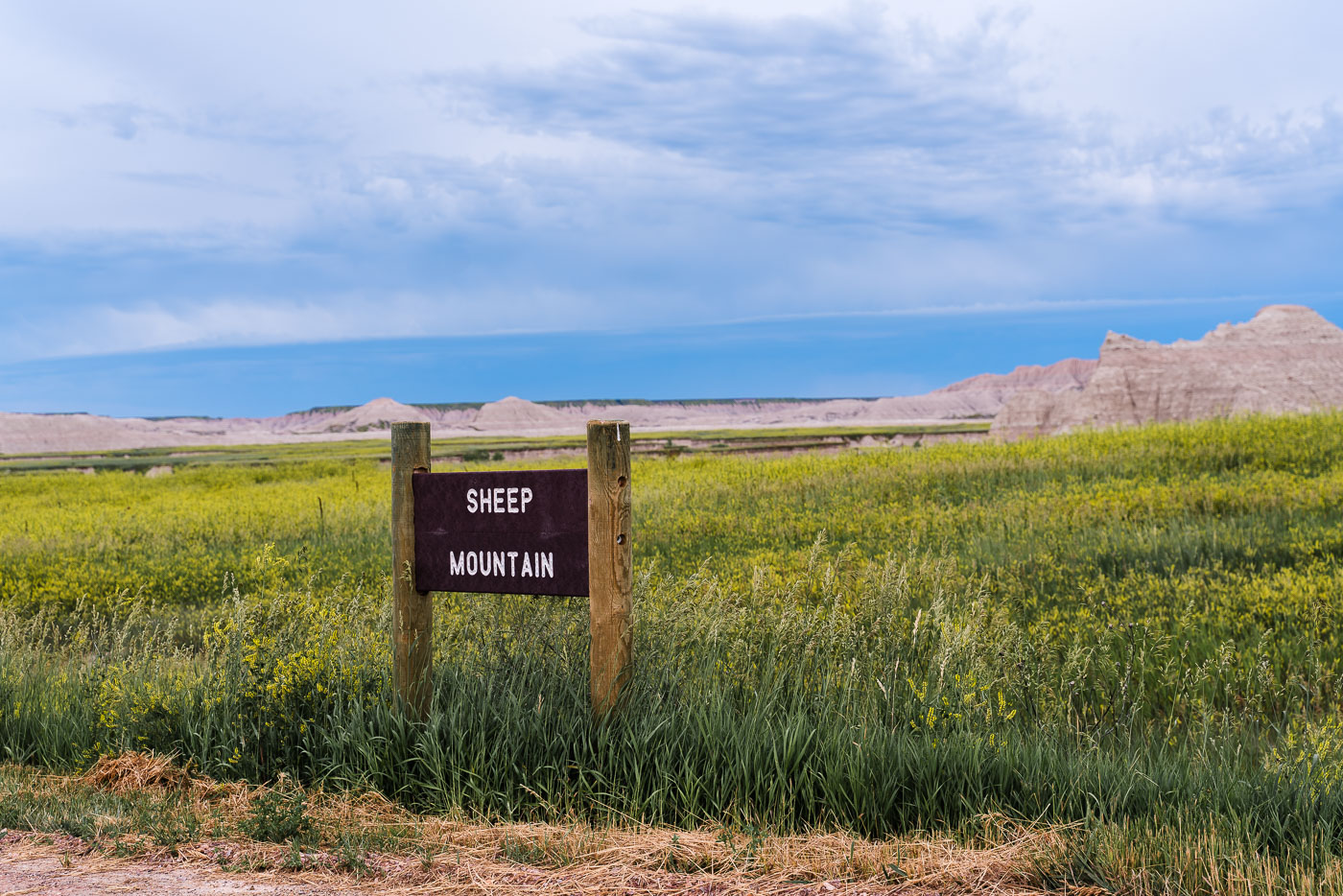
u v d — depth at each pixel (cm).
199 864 371
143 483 3841
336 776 472
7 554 1502
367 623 650
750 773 422
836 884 338
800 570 998
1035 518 1203
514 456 7556
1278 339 5150
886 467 1917
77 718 582
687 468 2694
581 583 471
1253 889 306
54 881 352
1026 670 579
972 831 385
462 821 420
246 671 548
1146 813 379
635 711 464
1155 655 656
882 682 509
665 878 349
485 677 529
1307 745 452
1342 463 1398
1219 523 1060
